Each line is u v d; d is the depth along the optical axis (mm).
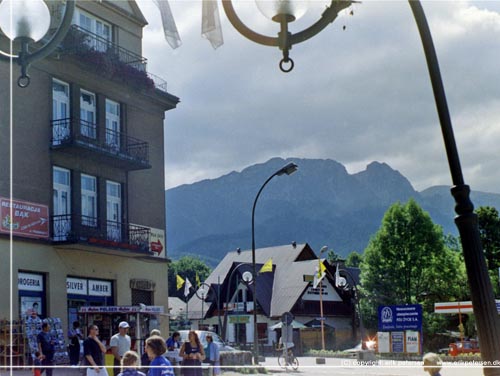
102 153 29781
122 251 30188
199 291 63531
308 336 63312
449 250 58500
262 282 67812
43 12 5883
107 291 30812
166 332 33844
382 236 57906
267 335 65125
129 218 32500
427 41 5734
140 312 24812
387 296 57281
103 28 32344
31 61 5918
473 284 5348
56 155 28594
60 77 28906
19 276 26188
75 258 28922
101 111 30812
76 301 28875
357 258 111688
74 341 21891
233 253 77062
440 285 57156
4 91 26344
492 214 56094
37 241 27078
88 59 29250
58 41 5883
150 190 33969
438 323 55188
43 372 21750
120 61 31016
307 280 60938
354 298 63438
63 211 28953
